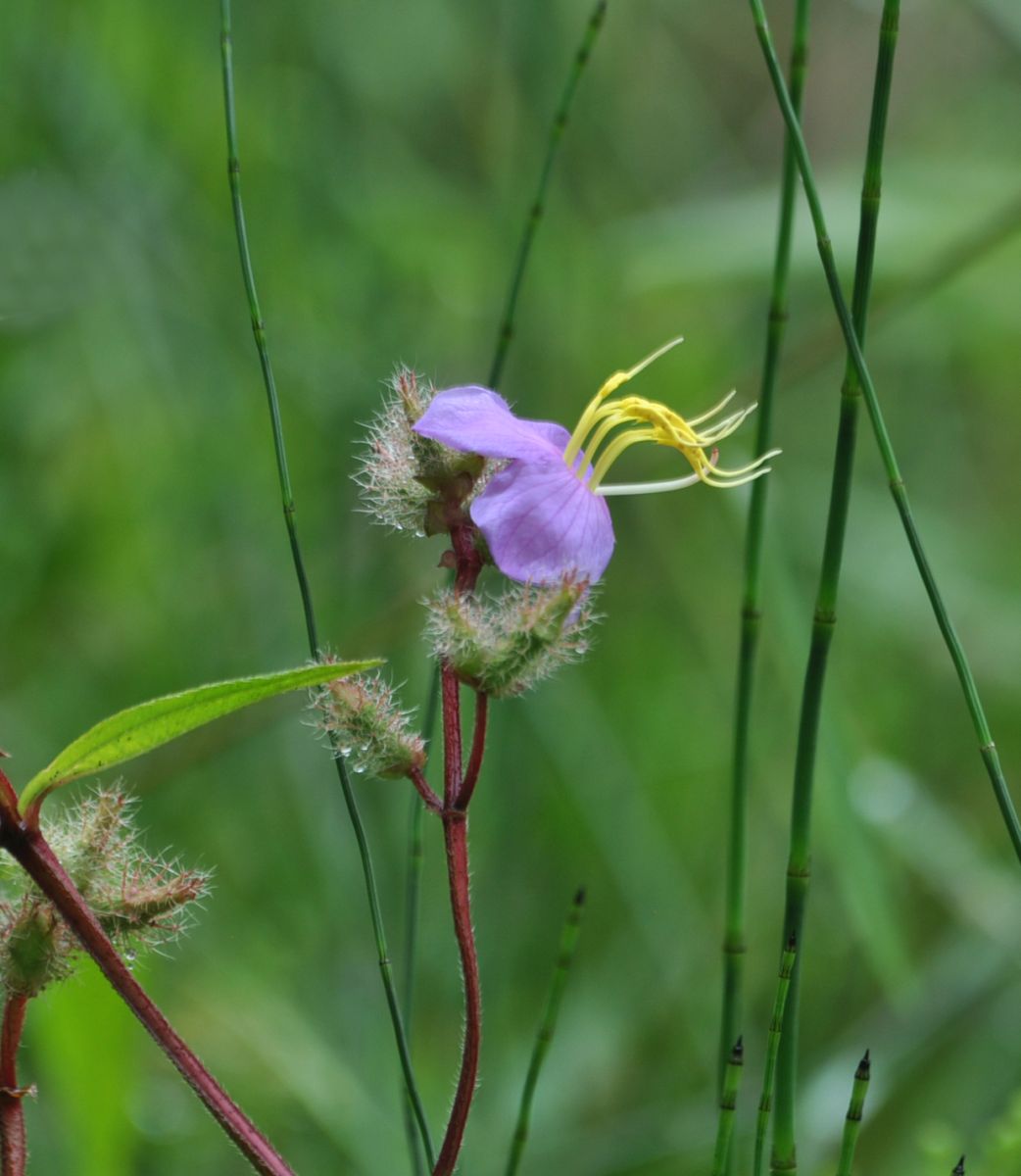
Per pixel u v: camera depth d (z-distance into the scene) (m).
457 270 1.17
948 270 0.95
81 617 1.10
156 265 1.08
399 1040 0.72
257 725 0.97
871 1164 0.87
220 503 1.10
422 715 0.99
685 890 0.98
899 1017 0.88
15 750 1.01
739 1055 0.70
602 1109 0.92
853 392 0.71
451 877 0.68
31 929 0.68
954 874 0.94
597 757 0.98
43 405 1.09
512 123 1.18
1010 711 1.18
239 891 1.01
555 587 0.68
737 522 0.89
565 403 1.15
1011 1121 0.79
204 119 1.14
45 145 1.05
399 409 0.70
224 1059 0.89
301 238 1.14
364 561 1.07
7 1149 0.68
